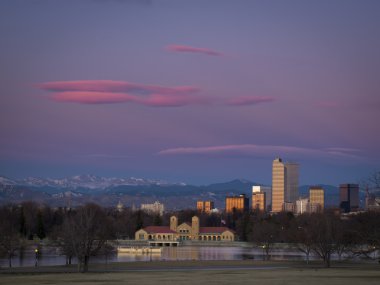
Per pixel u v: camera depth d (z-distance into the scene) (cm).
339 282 11350
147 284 10988
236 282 11362
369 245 17488
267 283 11112
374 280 11906
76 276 13575
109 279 12356
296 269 16962
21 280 12212
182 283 11131
